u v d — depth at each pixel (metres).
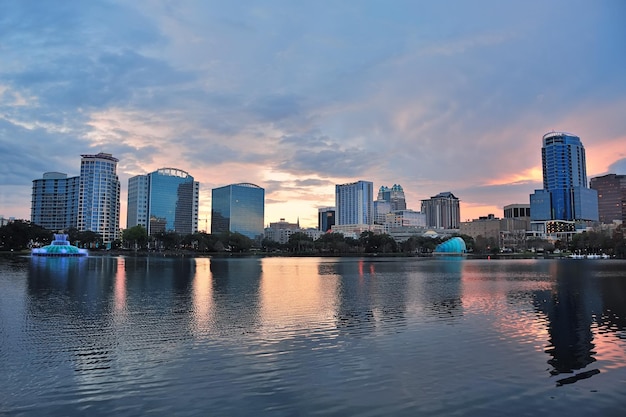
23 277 66.19
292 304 39.25
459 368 20.34
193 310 35.72
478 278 70.06
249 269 91.06
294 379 18.86
